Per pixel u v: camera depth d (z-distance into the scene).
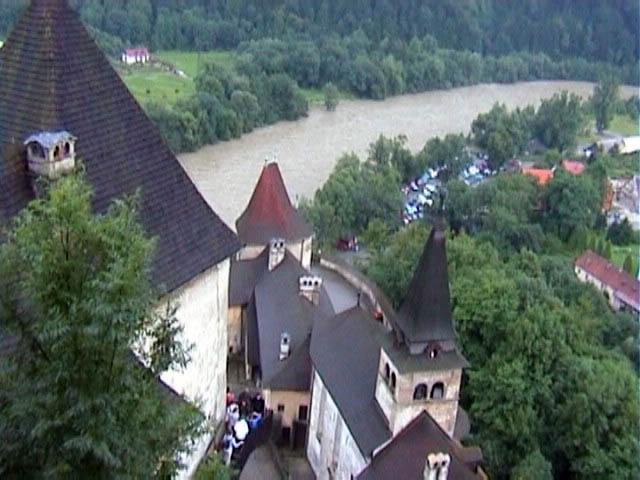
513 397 53.62
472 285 62.09
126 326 16.80
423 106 157.12
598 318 77.50
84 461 16.92
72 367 16.72
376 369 42.06
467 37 181.62
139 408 17.33
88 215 17.67
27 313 17.16
